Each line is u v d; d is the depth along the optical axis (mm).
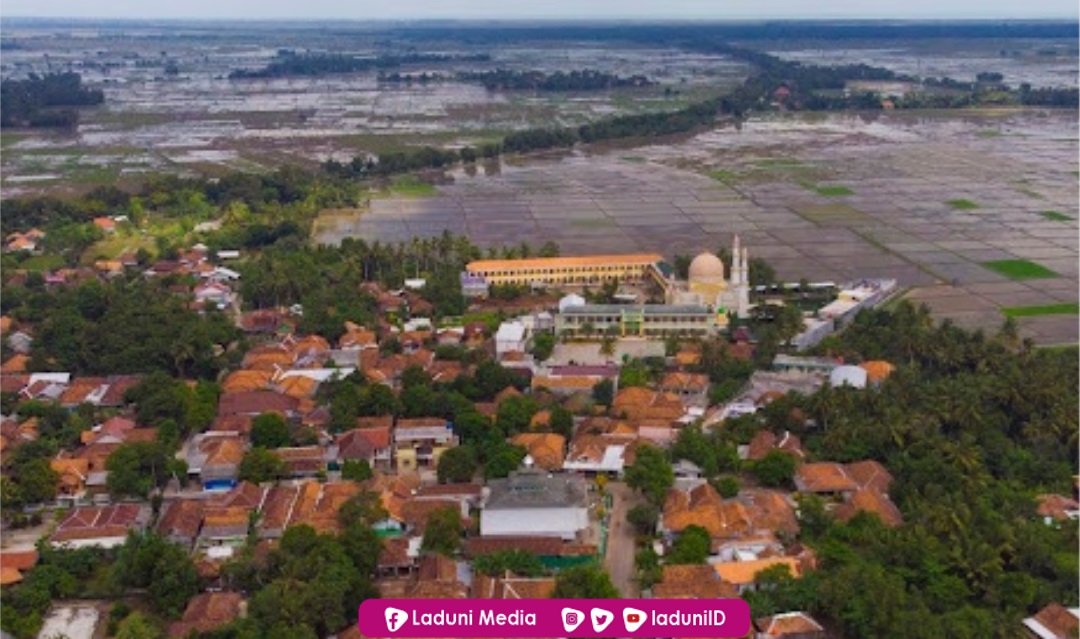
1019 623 129250
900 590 130875
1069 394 188625
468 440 187625
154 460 174750
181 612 138375
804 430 190750
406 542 152000
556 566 147375
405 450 184625
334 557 141250
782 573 138625
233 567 142875
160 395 199500
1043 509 159250
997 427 185000
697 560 145750
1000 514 153000
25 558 148500
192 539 156375
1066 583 138125
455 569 143750
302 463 179625
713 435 187250
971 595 137000
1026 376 193375
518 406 194000
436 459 184375
